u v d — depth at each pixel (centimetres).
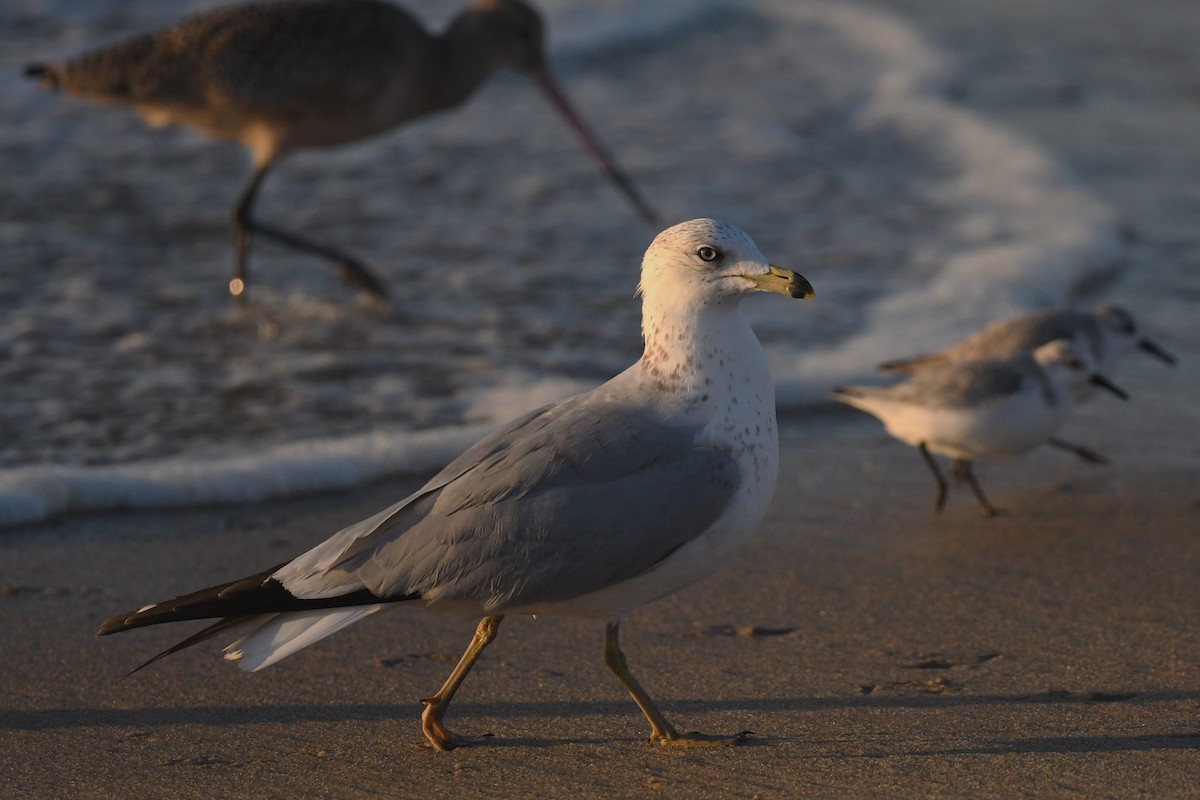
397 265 1711
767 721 762
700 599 948
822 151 2178
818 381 1366
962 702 780
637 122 2306
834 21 2998
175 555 1016
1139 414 1331
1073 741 719
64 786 693
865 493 1159
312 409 1305
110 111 2222
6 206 1834
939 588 966
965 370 1114
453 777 700
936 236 1806
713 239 735
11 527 1052
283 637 684
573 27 2806
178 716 777
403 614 917
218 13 1667
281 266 1725
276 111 1659
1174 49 2792
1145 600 937
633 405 744
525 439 726
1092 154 2153
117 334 1484
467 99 1850
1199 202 1942
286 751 734
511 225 1853
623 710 783
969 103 2441
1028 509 1123
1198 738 719
